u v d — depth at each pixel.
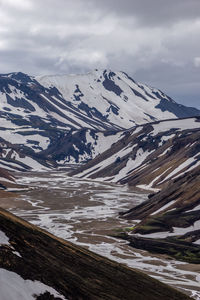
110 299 54.09
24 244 54.91
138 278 75.12
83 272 59.88
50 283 47.19
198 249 153.88
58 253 61.72
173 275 121.12
